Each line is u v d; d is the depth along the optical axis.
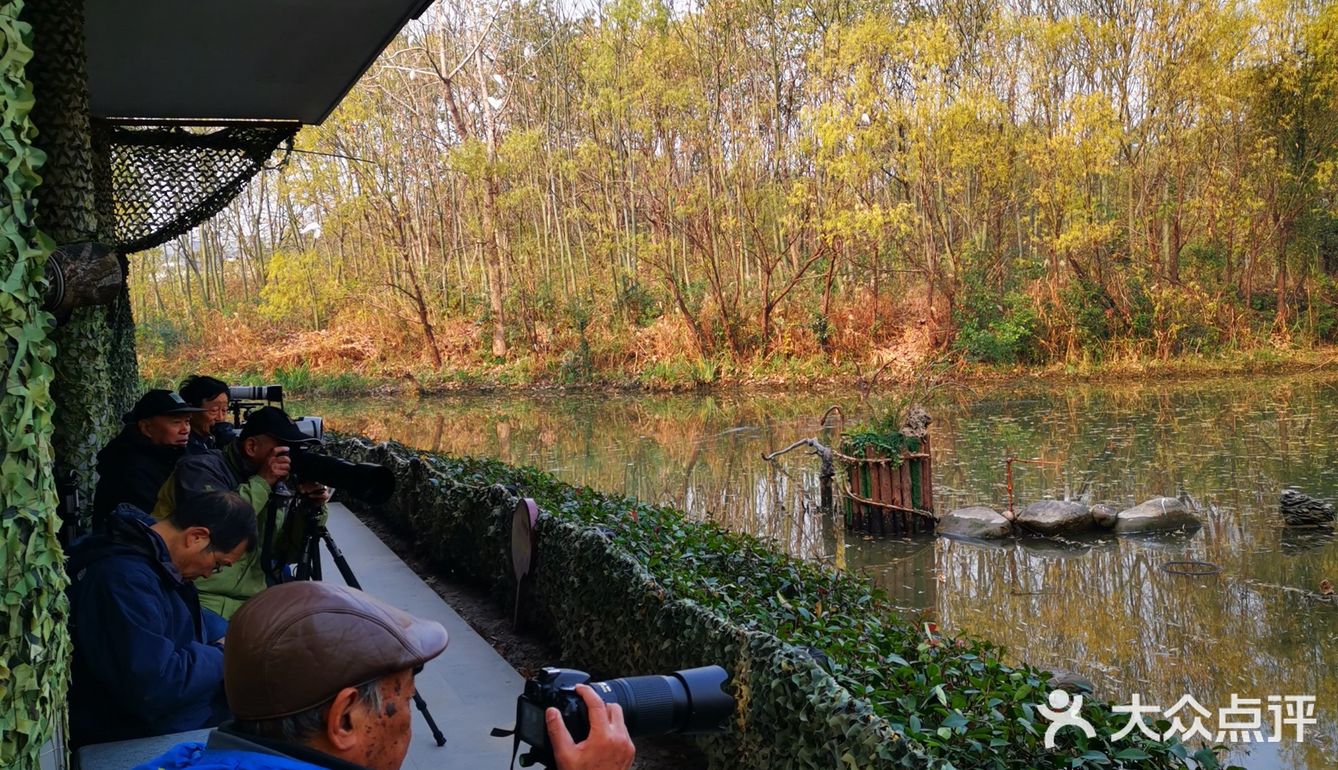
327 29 7.38
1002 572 10.73
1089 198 34.31
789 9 37.75
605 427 24.70
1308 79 33.00
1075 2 35.81
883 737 3.05
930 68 35.16
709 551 5.67
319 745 1.25
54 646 2.10
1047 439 19.14
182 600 3.03
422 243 42.03
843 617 4.52
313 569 4.63
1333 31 32.28
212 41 7.59
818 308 35.66
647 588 4.66
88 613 2.81
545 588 6.04
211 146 9.84
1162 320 32.59
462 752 4.57
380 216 39.75
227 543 2.99
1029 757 3.11
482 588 7.44
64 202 5.19
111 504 4.24
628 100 37.69
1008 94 35.72
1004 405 24.98
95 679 2.90
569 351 36.69
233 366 40.53
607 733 1.35
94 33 7.32
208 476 3.25
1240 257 34.78
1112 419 21.58
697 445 20.58
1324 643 8.03
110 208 9.11
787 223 35.19
